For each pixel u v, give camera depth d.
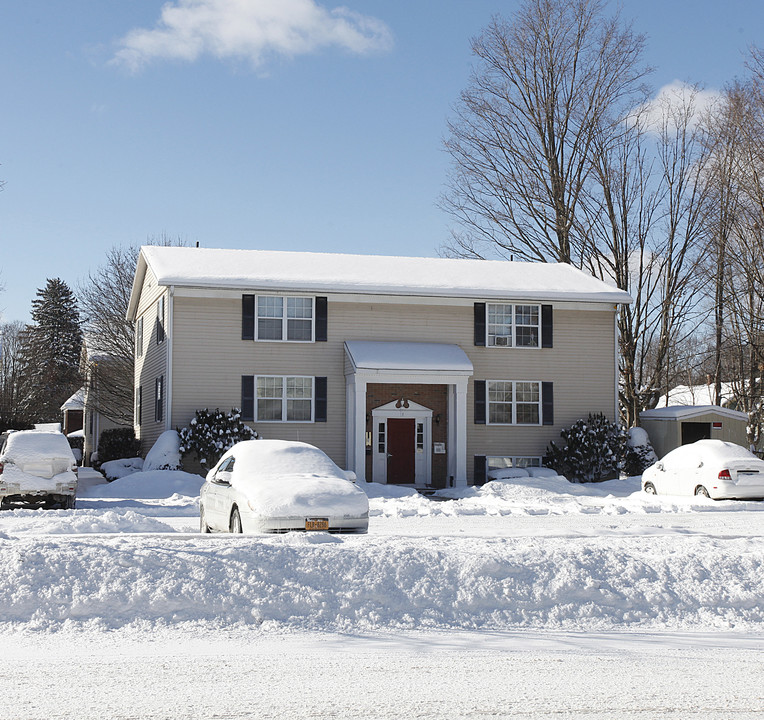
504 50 42.72
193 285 29.33
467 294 31.39
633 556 10.71
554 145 42.94
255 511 13.25
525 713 6.02
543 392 32.25
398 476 31.03
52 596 8.89
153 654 7.66
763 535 13.52
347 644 8.18
